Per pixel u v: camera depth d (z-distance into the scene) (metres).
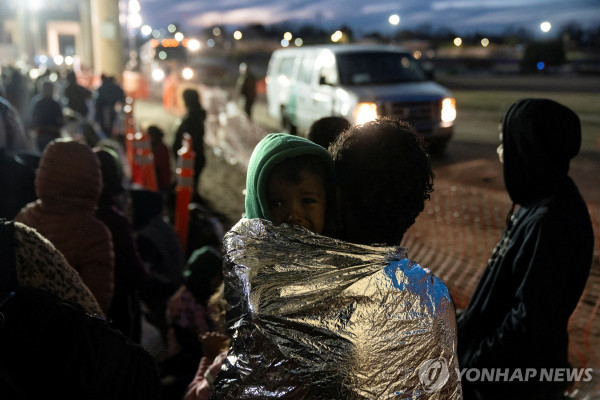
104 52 21.80
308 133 2.40
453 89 27.11
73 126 9.69
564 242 1.85
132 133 8.93
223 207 7.68
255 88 15.53
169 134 14.30
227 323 1.10
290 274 1.03
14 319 1.29
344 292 0.99
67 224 2.28
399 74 11.45
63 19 55.47
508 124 2.04
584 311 4.15
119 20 21.80
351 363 0.97
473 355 1.99
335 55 11.52
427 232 6.19
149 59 37.88
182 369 3.29
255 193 1.14
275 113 14.42
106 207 2.83
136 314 3.04
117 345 1.41
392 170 1.11
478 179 8.98
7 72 14.95
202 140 7.65
